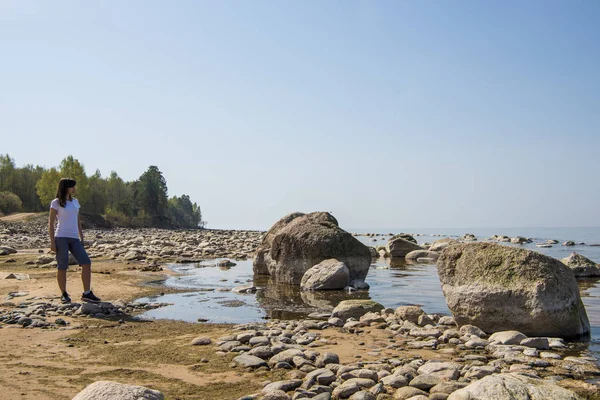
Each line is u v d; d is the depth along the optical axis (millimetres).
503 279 8914
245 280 17234
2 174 96125
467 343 7715
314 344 7727
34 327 8688
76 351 7102
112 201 112000
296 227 17062
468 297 9133
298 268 16359
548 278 8594
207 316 10391
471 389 4656
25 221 64375
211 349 7281
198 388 5465
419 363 6488
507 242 46594
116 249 28562
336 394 5219
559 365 6535
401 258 28375
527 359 6703
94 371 6070
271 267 17359
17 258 21141
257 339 7570
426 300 12977
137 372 6059
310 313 10945
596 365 6562
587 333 8781
